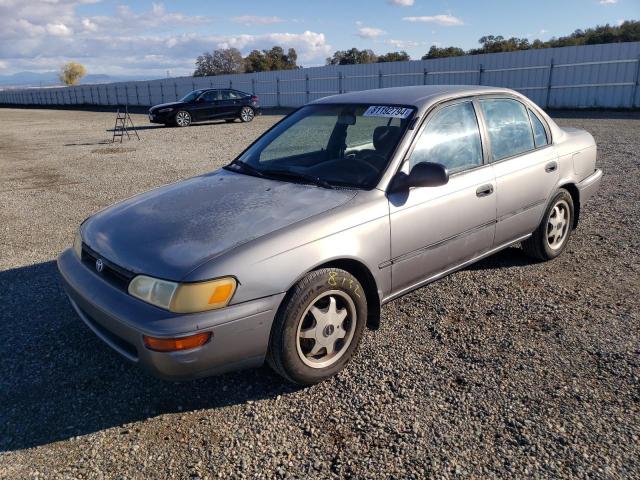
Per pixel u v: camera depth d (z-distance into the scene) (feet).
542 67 71.26
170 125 71.77
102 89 172.24
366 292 10.55
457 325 11.72
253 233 9.02
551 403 8.89
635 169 27.04
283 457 7.94
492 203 12.44
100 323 9.06
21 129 75.51
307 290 9.05
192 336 8.07
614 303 12.49
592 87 67.51
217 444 8.29
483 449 7.89
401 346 10.93
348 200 10.05
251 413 9.02
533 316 11.99
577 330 11.28
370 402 9.15
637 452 7.71
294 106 109.70
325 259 9.23
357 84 95.55
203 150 43.21
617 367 9.85
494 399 9.05
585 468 7.43
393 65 88.79
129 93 158.71
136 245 9.22
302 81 106.22
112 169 35.06
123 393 9.68
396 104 12.03
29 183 31.09
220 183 11.76
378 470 7.57
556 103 71.36
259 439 8.36
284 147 12.83
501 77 76.28
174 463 7.90
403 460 7.75
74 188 28.99
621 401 8.87
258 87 116.67
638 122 49.44
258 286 8.57
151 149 45.27
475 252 12.51
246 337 8.58
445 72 82.33
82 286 9.51
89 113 121.80
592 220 19.07
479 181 12.09
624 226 18.21
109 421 8.91
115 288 9.05
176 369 8.17
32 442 8.43
